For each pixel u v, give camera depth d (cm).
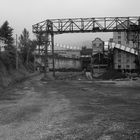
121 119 1558
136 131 1284
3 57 4900
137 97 2588
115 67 7612
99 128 1348
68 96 2711
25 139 1172
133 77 5759
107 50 8962
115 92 3041
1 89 3291
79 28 4941
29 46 8319
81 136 1207
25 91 3192
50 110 1897
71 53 11688
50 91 3198
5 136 1223
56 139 1165
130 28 4825
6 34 7406
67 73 7938
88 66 10275
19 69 5759
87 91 3175
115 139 1159
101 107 2003
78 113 1762
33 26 5056
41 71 8050
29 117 1650
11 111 1861
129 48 7512
